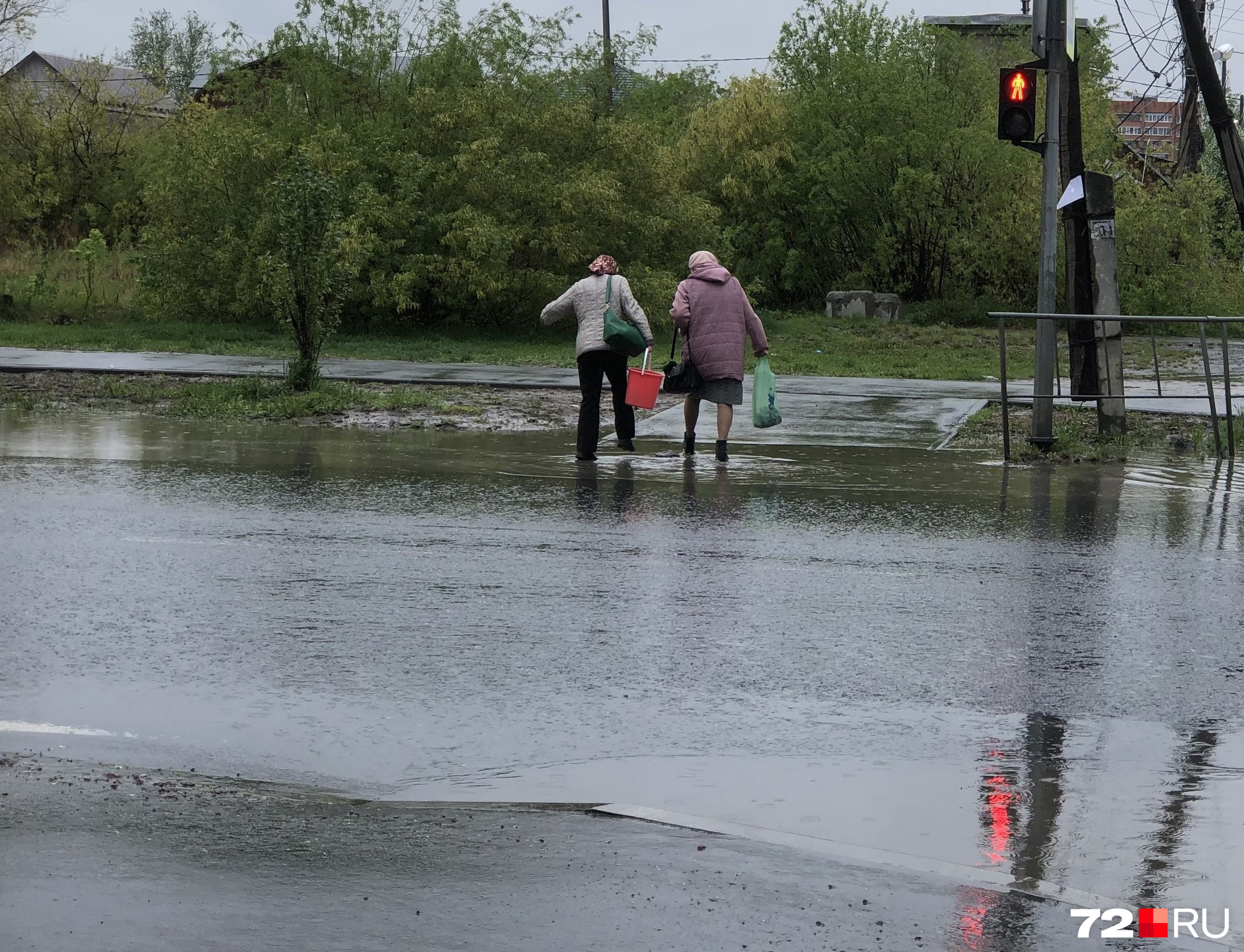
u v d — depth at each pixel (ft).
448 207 217.36
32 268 264.72
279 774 34.12
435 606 51.70
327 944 24.04
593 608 51.60
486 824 30.30
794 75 333.42
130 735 36.73
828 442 105.70
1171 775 34.58
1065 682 43.04
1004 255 301.43
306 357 126.72
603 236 225.35
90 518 68.28
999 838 30.09
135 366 149.79
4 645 45.11
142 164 308.40
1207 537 68.44
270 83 231.91
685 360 94.53
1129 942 24.68
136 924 24.71
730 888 26.63
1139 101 327.47
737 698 40.81
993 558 62.44
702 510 74.08
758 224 326.44
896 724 38.58
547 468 89.71
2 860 27.55
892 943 24.40
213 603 51.44
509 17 231.30
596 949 24.00
